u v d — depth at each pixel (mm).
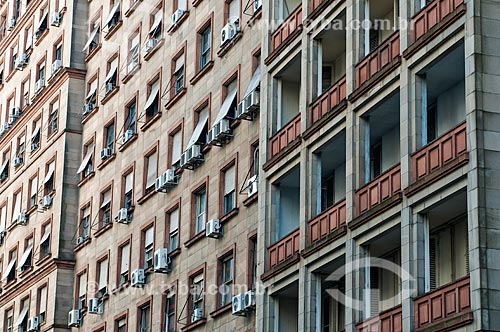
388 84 52938
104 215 88438
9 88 114188
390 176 52219
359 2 56969
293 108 63938
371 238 53094
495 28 47125
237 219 67875
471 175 45938
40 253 96938
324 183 61344
